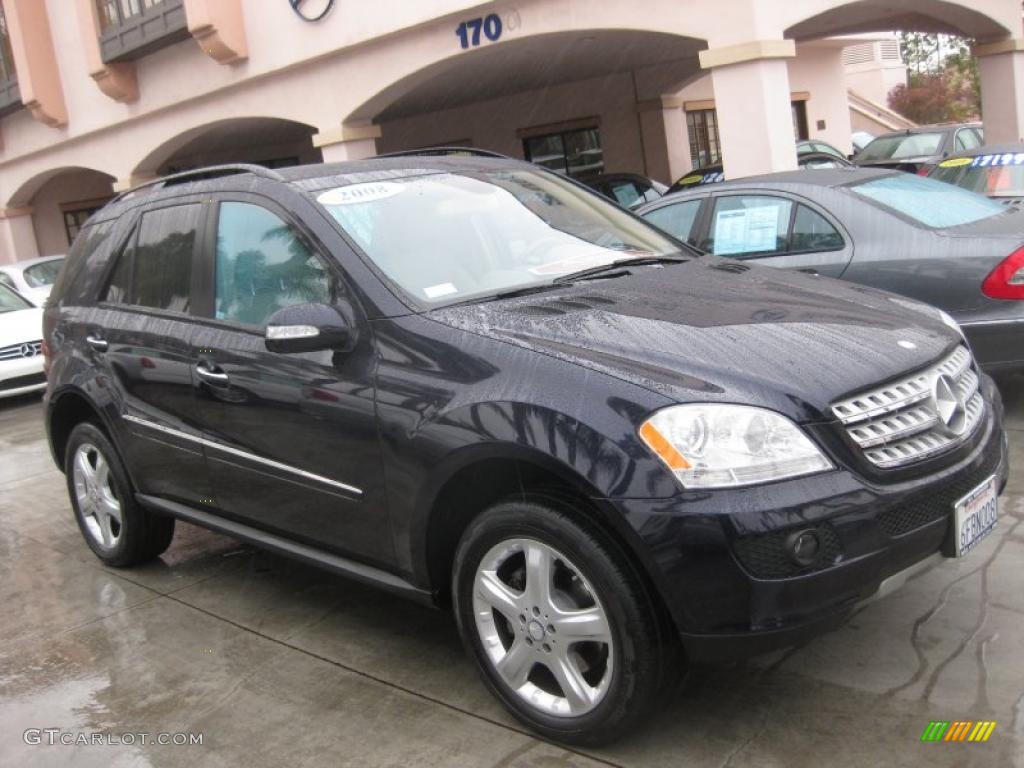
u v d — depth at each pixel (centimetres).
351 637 396
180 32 1498
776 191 610
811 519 261
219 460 402
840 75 2436
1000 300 522
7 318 1044
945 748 279
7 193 2184
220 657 392
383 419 325
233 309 398
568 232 407
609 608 278
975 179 805
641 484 266
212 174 437
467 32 1220
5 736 352
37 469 748
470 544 309
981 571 382
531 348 302
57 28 1828
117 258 477
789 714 304
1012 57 1426
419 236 373
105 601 466
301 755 317
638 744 298
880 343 305
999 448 323
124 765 324
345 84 1373
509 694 311
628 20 1077
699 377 279
